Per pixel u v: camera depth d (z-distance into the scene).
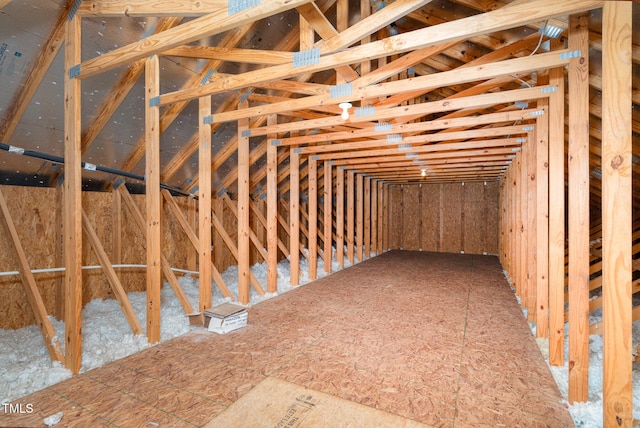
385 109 2.86
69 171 2.33
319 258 6.88
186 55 2.59
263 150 4.57
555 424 1.71
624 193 1.43
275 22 3.24
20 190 3.01
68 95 2.31
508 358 2.45
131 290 4.04
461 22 1.62
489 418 1.75
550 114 2.31
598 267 4.23
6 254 2.89
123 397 1.93
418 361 2.39
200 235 3.35
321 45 1.92
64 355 2.41
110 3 2.08
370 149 4.64
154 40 1.91
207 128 3.29
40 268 3.14
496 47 2.65
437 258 7.45
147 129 2.70
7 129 2.58
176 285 3.44
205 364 2.34
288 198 6.63
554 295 2.32
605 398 1.47
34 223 3.10
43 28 2.25
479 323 3.19
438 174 6.84
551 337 2.34
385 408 1.83
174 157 3.85
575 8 1.46
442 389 2.02
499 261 7.02
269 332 2.95
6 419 1.73
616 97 1.44
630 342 1.44
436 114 5.34
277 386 2.04
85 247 3.63
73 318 2.24
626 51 1.42
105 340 2.72
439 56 3.58
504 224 6.07
